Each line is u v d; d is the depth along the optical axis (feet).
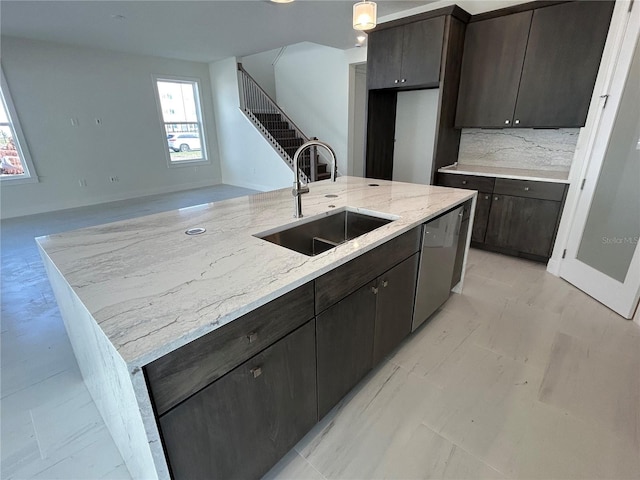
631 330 7.24
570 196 9.43
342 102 20.08
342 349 4.73
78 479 4.29
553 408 5.30
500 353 6.58
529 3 9.59
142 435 2.75
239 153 23.32
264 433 3.83
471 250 12.09
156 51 18.65
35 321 7.83
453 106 11.75
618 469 4.35
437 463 4.46
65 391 5.73
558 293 8.91
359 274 4.62
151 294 3.18
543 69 9.80
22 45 15.55
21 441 4.82
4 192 16.11
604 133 8.28
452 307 8.29
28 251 12.09
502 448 4.65
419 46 11.10
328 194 7.58
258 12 12.15
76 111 17.71
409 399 5.50
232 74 21.42
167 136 21.81
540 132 11.34
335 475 4.32
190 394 2.86
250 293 3.19
